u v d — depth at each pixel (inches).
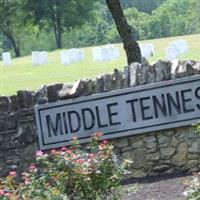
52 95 621.3
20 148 629.3
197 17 4377.5
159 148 598.2
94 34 4822.8
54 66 1755.7
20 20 3388.3
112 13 805.9
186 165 592.1
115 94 604.1
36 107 622.8
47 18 3380.9
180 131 594.6
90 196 405.4
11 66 1952.5
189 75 592.7
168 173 594.9
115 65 1544.0
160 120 595.5
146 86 597.3
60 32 3641.7
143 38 4608.8
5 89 1370.6
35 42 4835.1
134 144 603.5
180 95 592.7
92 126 609.3
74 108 613.6
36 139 625.9
